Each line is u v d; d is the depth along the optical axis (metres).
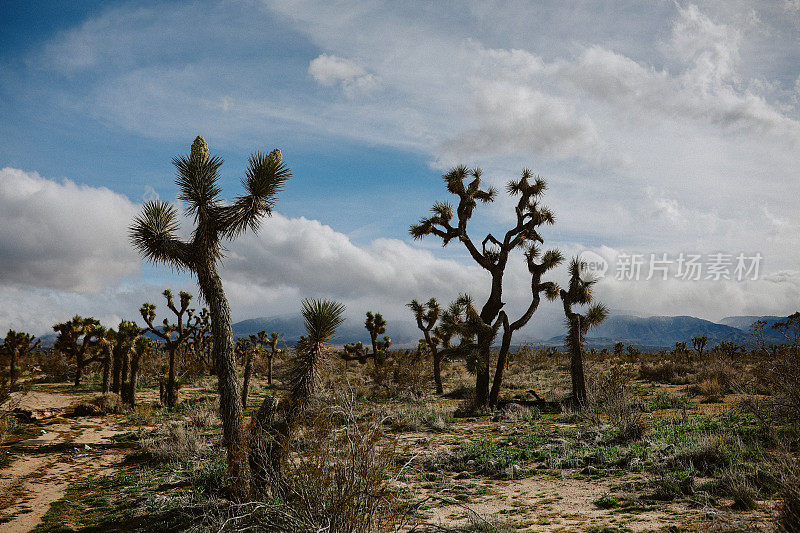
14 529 8.72
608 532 6.38
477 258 23.69
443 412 20.66
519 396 25.00
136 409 24.16
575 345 20.94
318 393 8.00
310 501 5.27
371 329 35.84
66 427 20.31
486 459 11.70
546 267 22.22
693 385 23.66
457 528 6.61
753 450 9.64
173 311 27.31
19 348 40.12
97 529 8.46
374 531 5.36
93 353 34.03
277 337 45.19
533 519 7.38
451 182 23.17
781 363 11.42
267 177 9.14
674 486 8.20
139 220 9.26
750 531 5.52
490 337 22.45
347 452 5.36
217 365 8.87
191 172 8.96
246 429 8.41
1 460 14.09
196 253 9.16
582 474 10.18
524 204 23.61
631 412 13.93
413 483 9.82
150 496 9.99
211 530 6.59
